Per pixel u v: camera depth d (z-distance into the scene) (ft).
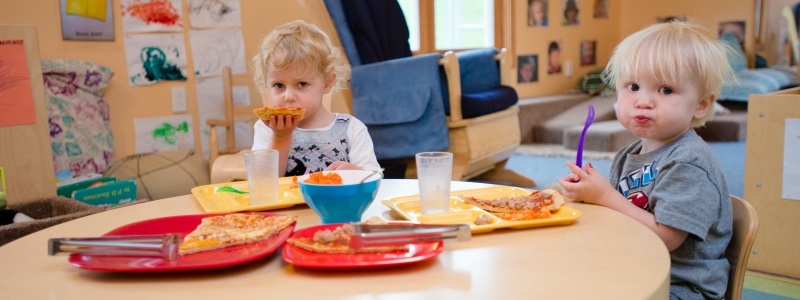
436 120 10.25
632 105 4.09
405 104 10.21
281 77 5.08
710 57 3.94
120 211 3.93
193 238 3.01
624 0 21.74
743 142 15.56
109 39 9.09
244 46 10.42
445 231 2.83
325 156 5.49
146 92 9.51
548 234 3.23
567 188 4.00
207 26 10.00
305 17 10.59
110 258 2.83
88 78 8.72
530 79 18.39
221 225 3.27
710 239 3.84
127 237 2.83
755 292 6.77
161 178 8.73
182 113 9.89
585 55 20.39
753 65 19.69
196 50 9.92
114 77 9.18
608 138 14.43
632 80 4.09
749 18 19.54
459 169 10.58
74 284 2.64
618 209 3.84
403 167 10.41
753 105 7.18
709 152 3.98
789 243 7.13
